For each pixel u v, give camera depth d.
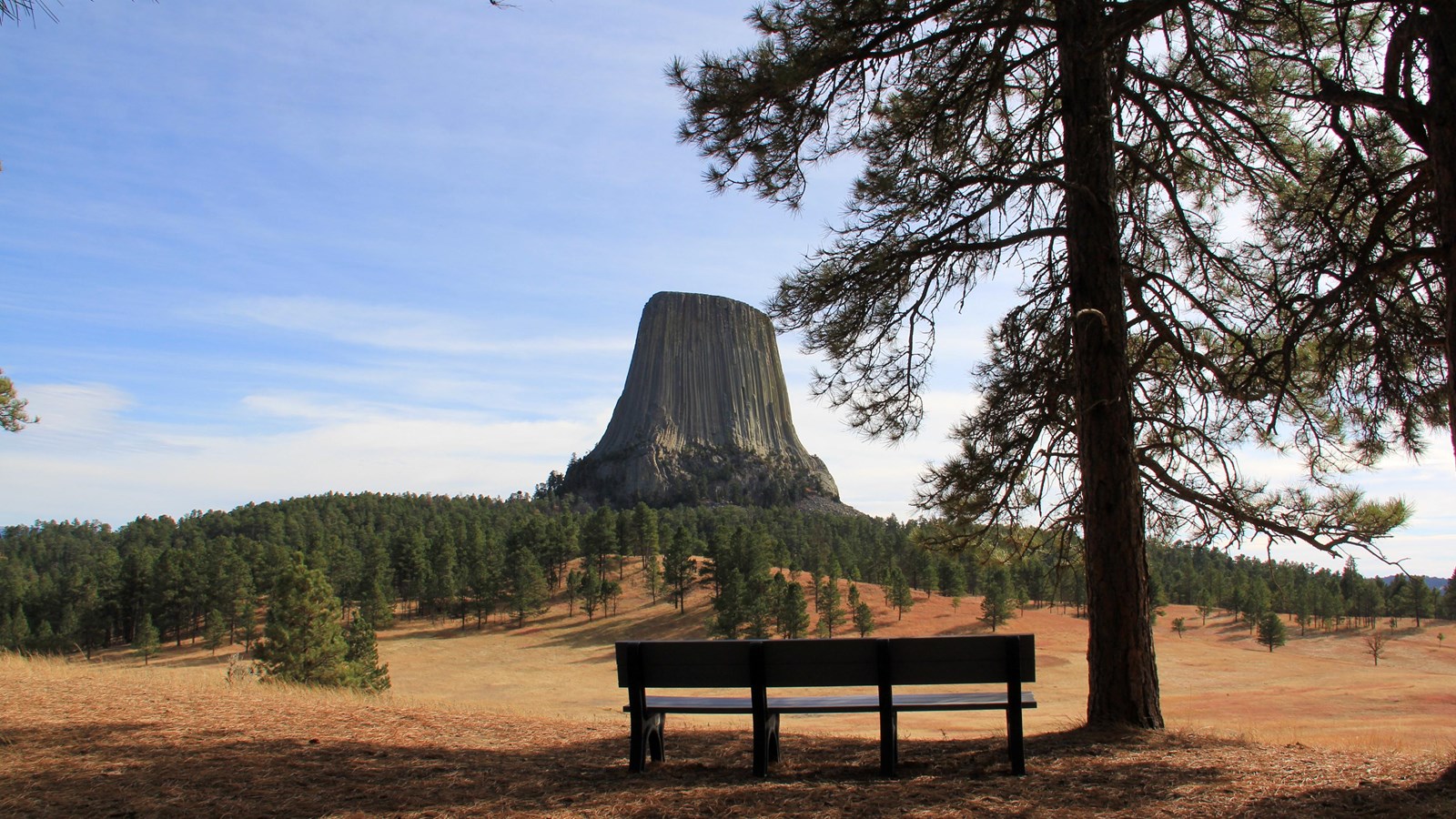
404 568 92.81
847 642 5.67
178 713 7.27
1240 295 8.86
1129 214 8.88
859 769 5.96
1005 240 8.09
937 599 82.94
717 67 8.29
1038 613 80.06
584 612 84.44
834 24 7.83
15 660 10.22
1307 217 7.60
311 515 139.12
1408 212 6.43
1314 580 91.31
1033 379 8.73
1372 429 8.10
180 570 81.94
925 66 8.64
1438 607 93.50
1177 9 8.20
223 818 4.59
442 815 4.73
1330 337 7.46
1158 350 9.13
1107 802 4.89
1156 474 8.20
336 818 4.64
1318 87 7.68
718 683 5.79
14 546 144.25
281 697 8.62
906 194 7.98
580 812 4.80
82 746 5.85
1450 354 4.98
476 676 61.44
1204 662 55.59
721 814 4.77
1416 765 5.44
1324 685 40.06
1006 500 9.16
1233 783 5.21
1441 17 4.95
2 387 13.50
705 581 81.81
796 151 8.61
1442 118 4.93
